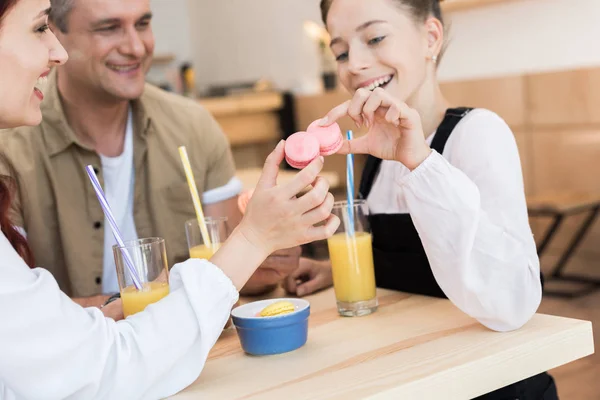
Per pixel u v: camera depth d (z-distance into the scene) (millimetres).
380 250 1604
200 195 2115
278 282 1656
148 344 1089
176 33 6797
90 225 2004
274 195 1147
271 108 5520
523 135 4395
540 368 1219
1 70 1090
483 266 1252
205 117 2168
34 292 1023
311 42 5629
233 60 6430
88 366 1044
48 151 1951
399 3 1518
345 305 1433
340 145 1289
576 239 4156
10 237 1521
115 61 1826
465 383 1128
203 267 1147
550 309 3732
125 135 2029
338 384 1093
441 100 1636
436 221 1249
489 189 1360
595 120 4051
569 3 4125
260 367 1209
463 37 4668
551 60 4258
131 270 1274
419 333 1287
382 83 1559
